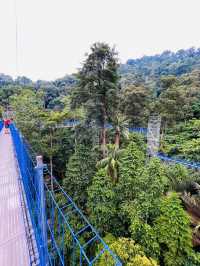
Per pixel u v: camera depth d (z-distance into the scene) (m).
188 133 19.23
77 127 14.52
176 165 9.59
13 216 4.05
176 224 6.55
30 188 4.04
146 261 5.61
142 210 7.09
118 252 6.01
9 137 12.77
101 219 8.38
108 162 10.45
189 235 6.62
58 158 18.67
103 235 8.42
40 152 16.88
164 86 24.06
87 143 14.05
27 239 3.35
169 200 7.12
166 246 6.87
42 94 35.50
